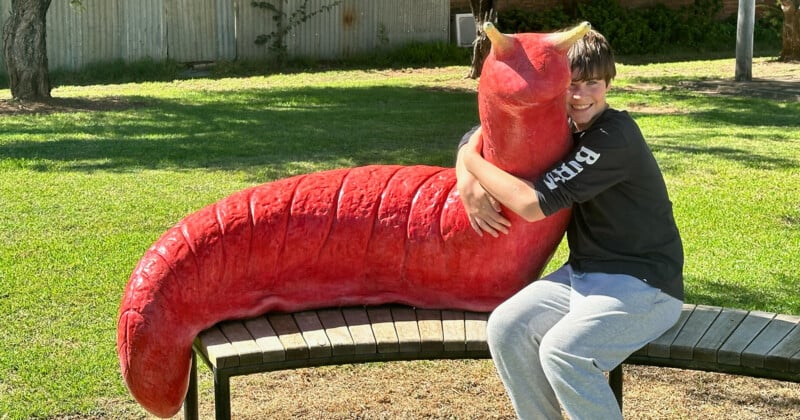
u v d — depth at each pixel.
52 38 18.80
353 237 3.48
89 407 4.26
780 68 19.23
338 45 22.22
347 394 4.52
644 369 4.89
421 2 22.97
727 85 16.44
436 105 14.27
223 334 3.38
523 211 3.11
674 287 3.15
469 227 3.42
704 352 3.26
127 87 16.84
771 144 10.56
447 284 3.53
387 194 3.51
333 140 10.84
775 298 5.64
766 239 6.87
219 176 8.81
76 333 5.06
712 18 26.23
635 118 12.55
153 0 19.73
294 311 3.58
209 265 3.38
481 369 4.86
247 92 15.78
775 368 3.20
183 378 3.42
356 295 3.58
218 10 20.67
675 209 7.67
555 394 3.18
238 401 4.43
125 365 3.32
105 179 8.62
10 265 6.14
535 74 3.01
